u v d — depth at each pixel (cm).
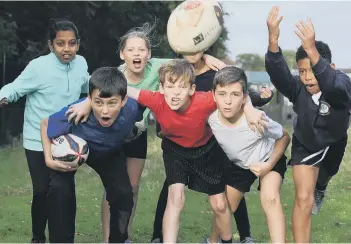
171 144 592
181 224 824
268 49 584
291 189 1122
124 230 582
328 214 913
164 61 655
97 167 588
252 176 606
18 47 2136
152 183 1164
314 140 593
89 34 2222
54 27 660
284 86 593
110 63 2366
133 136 620
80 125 560
